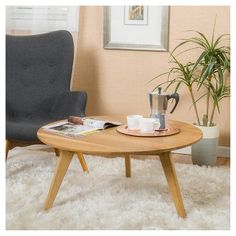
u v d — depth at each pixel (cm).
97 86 355
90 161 305
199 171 284
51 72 319
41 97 319
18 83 321
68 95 304
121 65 345
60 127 239
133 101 347
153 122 225
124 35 340
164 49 330
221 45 318
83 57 354
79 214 218
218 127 306
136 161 306
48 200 224
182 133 227
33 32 354
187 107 334
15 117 317
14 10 356
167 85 336
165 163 218
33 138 264
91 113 359
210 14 318
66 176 274
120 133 228
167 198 239
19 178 271
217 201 236
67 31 324
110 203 231
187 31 324
